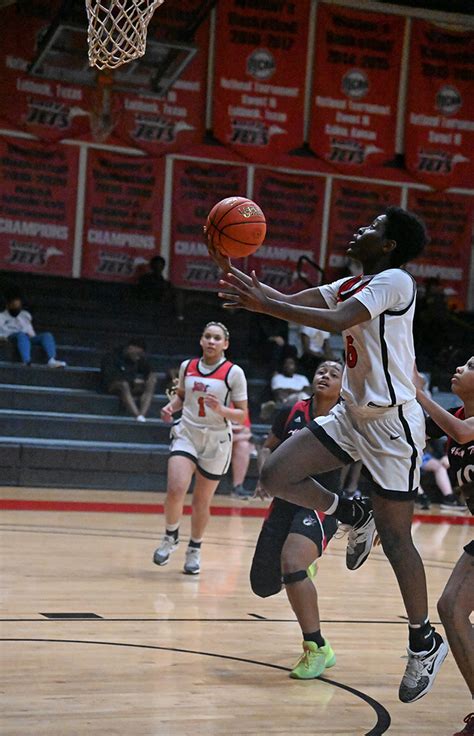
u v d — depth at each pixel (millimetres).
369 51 19328
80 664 4629
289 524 5129
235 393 7512
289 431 5484
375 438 4191
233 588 7066
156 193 18453
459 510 14289
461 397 4219
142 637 5293
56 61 15516
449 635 3812
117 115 18047
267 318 17609
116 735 3619
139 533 9750
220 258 4285
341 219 19484
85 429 14508
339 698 4375
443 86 19703
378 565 8734
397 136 19734
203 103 18547
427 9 19516
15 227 17703
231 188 18828
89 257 18125
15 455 13602
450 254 20031
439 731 3957
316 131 19188
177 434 7598
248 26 18625
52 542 8797
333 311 3959
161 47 15109
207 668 4746
